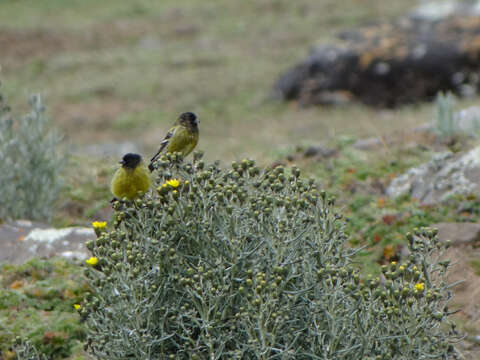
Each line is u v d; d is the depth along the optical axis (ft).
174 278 22.53
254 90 111.86
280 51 131.95
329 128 85.35
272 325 22.36
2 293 32.60
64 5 169.78
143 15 162.40
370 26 110.22
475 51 97.25
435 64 97.66
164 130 96.12
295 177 25.34
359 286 23.99
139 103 108.99
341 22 145.89
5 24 152.66
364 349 22.13
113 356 23.09
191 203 22.95
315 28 144.25
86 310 23.98
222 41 141.79
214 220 23.27
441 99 49.60
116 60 131.64
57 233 39.11
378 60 100.01
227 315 22.99
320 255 23.11
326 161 47.70
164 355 23.11
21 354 28.96
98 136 94.27
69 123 98.94
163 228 23.70
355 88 101.04
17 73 124.57
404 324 22.67
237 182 24.59
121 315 22.50
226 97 109.60
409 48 99.91
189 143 36.04
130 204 24.84
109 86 115.55
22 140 43.86
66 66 128.36
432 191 39.96
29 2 171.22
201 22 155.43
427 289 23.77
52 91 114.52
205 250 22.97
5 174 43.01
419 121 71.77
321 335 22.39
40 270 35.01
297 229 23.29
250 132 90.94
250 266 22.93
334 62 102.83
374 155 47.32
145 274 22.99
